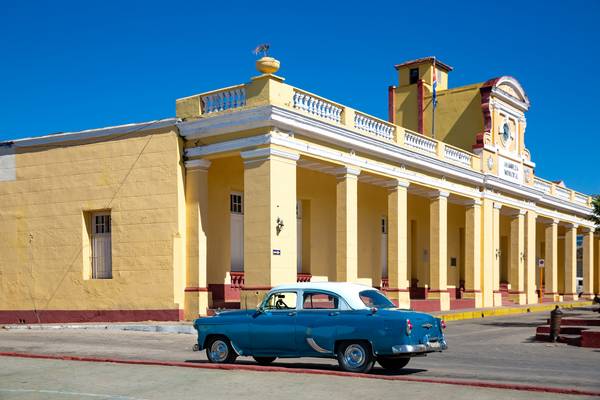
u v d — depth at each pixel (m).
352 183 24.59
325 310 12.95
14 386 11.62
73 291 24.47
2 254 25.94
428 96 38.84
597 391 10.56
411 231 34.50
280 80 21.84
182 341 18.89
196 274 22.59
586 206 46.91
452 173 30.78
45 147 25.44
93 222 24.78
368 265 30.95
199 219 22.70
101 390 11.12
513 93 37.78
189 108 23.11
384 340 12.16
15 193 25.86
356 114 25.06
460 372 13.12
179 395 10.55
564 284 49.47
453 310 30.34
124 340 19.19
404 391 10.46
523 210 38.12
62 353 16.41
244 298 21.34
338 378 11.73
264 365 13.72
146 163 23.38
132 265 23.34
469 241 33.22
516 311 33.16
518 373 13.01
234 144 22.00
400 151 27.00
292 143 22.02
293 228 21.91
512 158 37.31
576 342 18.47
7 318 25.64
